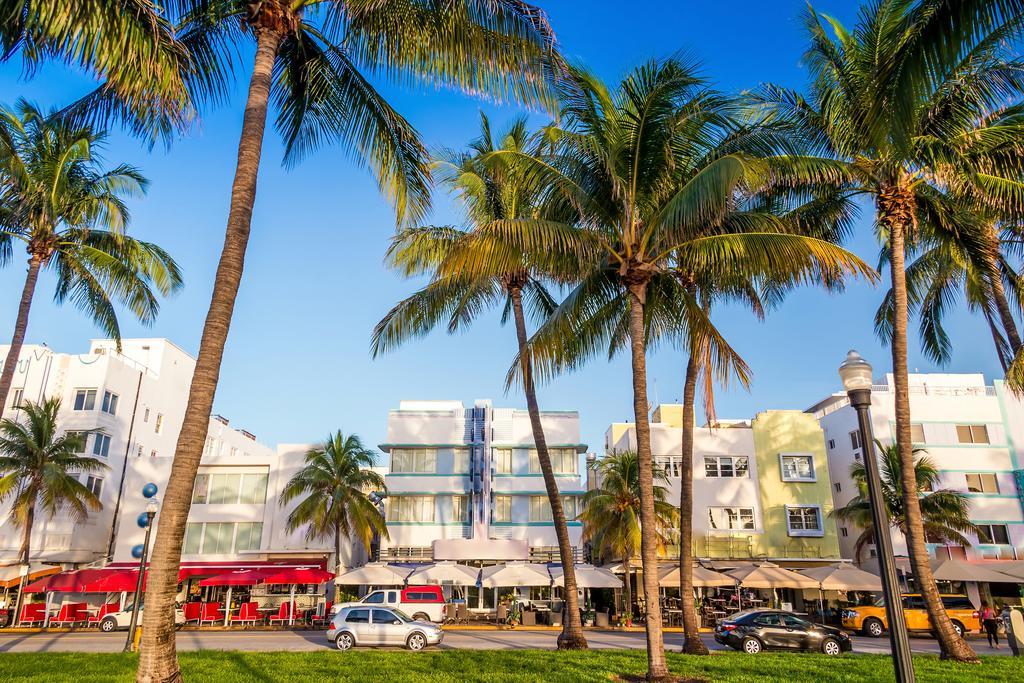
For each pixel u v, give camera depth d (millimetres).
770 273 13266
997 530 40000
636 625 34594
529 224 12453
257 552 40500
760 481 42688
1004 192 15961
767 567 32625
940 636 16047
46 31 9070
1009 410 42094
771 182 15992
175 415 51281
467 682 12180
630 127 13234
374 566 34031
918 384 46500
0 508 39281
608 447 53656
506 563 38406
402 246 19922
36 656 15805
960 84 16312
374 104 12062
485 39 10594
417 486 41562
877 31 16188
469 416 42938
